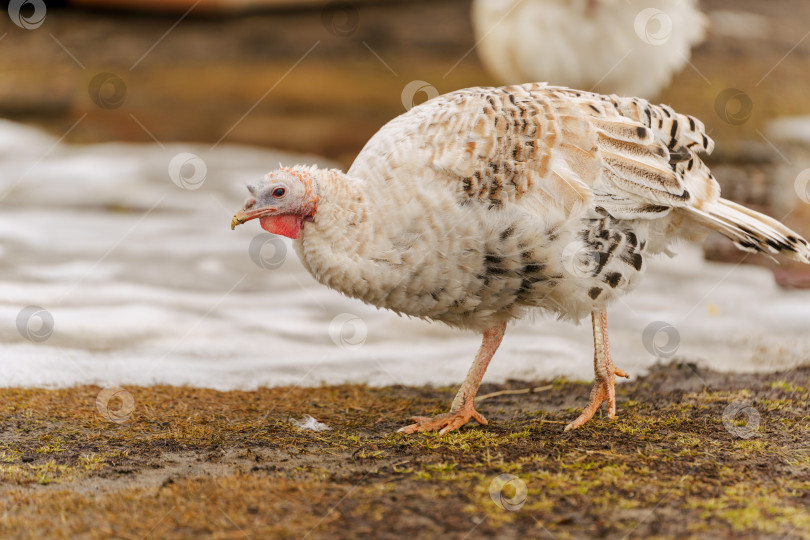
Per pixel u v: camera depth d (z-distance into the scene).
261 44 18.59
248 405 6.67
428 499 4.89
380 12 20.41
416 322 8.62
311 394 6.94
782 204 10.85
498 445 5.77
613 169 5.95
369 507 4.80
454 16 20.22
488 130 5.82
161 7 18.94
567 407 6.62
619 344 7.92
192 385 7.06
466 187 5.71
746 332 8.05
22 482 5.23
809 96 15.12
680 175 6.26
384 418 6.43
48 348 7.61
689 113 13.94
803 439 5.79
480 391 7.04
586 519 4.66
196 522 4.67
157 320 8.34
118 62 17.20
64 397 6.70
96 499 4.97
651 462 5.41
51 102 15.34
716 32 18.02
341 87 16.27
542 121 5.90
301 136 14.07
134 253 10.17
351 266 5.81
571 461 5.43
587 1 11.18
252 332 8.23
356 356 7.77
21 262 9.71
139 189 12.20
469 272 5.81
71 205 11.63
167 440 5.94
